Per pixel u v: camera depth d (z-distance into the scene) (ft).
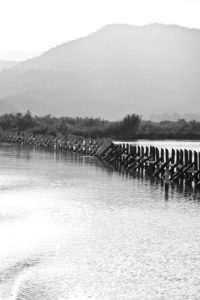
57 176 147.64
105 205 101.09
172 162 132.98
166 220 88.17
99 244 72.74
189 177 130.62
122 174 153.89
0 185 127.03
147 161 157.99
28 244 72.18
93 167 175.63
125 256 67.67
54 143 280.72
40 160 202.39
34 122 410.72
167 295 55.77
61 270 62.23
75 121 432.25
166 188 124.36
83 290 56.59
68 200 106.22
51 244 72.38
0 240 73.97
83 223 85.05
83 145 248.52
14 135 343.26
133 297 55.16
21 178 141.69
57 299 54.24
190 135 416.26
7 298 53.98
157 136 410.31
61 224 84.02
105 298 54.80
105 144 221.66
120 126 386.93
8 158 210.38
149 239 75.72
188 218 89.81
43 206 99.09
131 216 91.04
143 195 113.91
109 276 60.59
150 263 65.10
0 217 88.63
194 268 63.52
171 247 71.82
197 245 72.90
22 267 62.90
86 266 63.62
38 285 57.62
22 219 87.30
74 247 71.20
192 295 55.83
